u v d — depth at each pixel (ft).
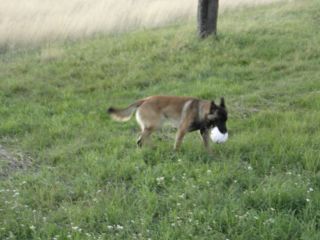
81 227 27.86
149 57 64.59
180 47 67.10
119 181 33.71
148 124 38.27
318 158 34.83
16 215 29.14
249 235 26.37
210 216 28.07
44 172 35.19
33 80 58.85
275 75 58.23
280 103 49.37
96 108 50.14
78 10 93.50
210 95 51.75
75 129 44.39
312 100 48.98
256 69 60.03
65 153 38.86
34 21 85.46
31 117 47.73
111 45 70.79
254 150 37.35
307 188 30.83
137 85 57.31
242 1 98.89
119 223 28.19
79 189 32.14
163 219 28.37
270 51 65.92
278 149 36.78
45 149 40.52
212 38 69.15
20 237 27.32
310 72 58.34
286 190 30.12
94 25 84.38
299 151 36.40
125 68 61.82
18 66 65.21
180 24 84.23
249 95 51.21
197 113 36.86
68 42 78.64
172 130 43.78
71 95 54.13
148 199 29.91
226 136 36.06
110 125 45.52
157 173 33.81
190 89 53.78
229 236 26.58
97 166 35.40
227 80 56.90
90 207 29.53
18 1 97.71
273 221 27.12
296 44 68.23
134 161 36.24
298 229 26.84
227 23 79.05
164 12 91.50
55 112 49.62
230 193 30.63
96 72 60.59
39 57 68.39
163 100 37.99
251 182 32.14
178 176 33.40
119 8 93.76
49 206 30.40
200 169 34.04
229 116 46.37
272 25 77.10
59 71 61.93
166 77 58.80
